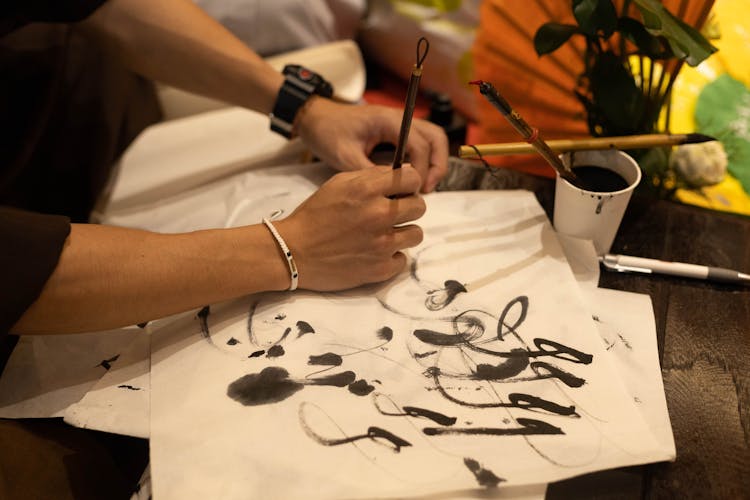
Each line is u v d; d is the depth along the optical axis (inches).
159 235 19.3
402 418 16.8
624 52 23.1
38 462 18.1
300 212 20.7
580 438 16.2
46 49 33.0
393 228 21.0
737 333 19.8
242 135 37.8
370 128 26.0
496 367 18.2
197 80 28.6
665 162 25.1
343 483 15.3
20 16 25.9
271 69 28.3
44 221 17.5
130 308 18.3
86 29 27.8
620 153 21.5
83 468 18.7
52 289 17.2
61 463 18.4
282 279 19.9
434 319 19.6
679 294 21.1
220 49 27.7
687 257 22.6
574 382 17.7
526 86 29.3
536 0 27.3
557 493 16.0
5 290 16.4
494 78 30.1
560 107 28.7
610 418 16.7
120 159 36.8
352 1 46.5
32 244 16.9
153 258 18.5
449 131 41.9
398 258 21.0
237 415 16.9
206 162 36.4
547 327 19.3
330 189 20.5
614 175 21.7
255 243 19.8
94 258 17.8
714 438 17.0
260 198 24.7
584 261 21.7
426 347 18.8
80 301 17.6
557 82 28.4
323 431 16.5
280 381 17.8
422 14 44.1
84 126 35.5
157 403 17.3
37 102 32.3
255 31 42.6
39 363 19.4
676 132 26.6
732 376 18.5
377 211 19.9
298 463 15.8
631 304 20.5
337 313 19.9
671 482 16.1
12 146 31.4
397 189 20.7
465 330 19.2
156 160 36.9
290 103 27.1
